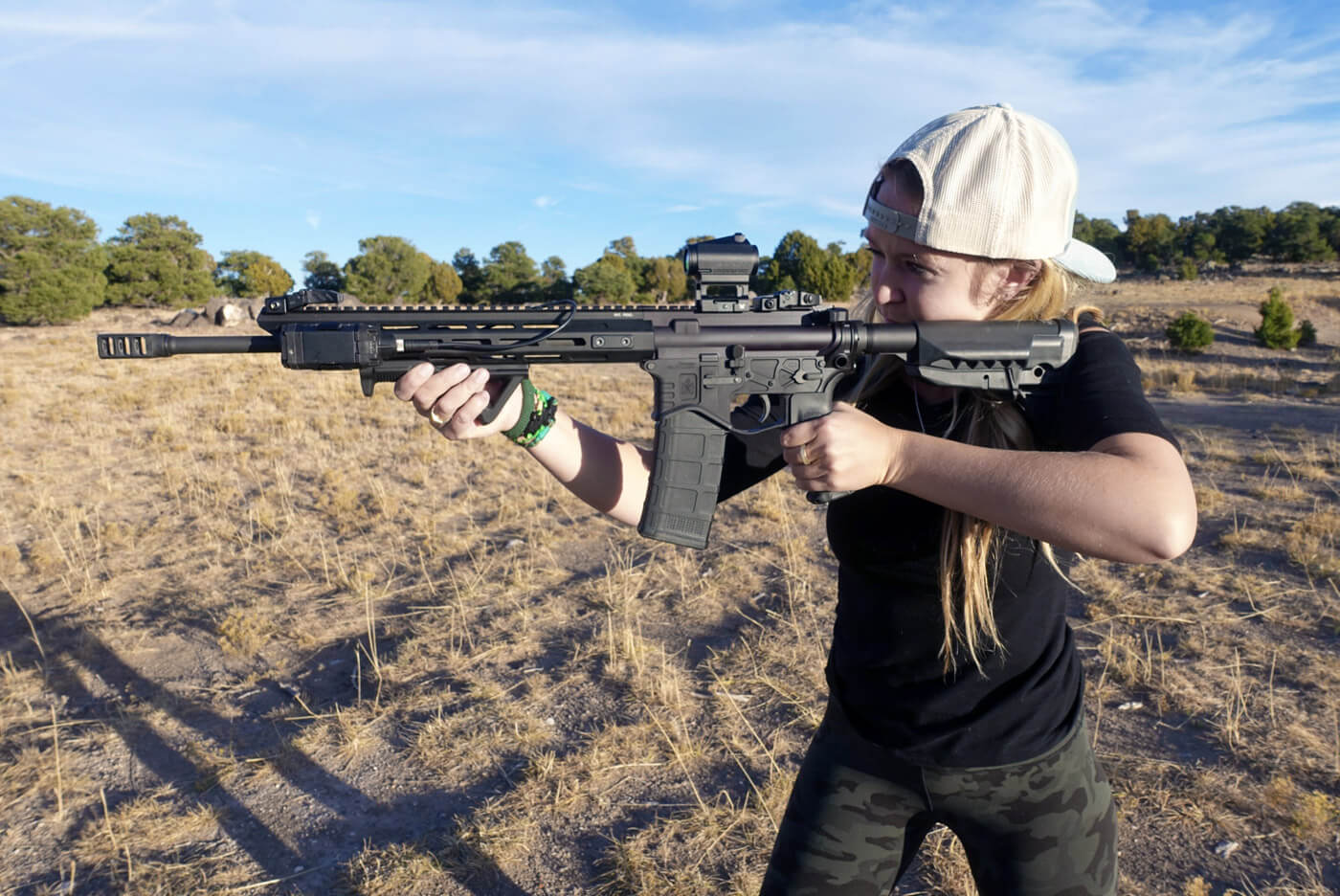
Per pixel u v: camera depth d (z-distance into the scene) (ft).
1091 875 5.57
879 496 5.60
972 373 5.26
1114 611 16.53
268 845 11.00
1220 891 9.48
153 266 153.69
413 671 15.16
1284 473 27.71
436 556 21.07
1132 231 209.26
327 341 5.72
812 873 5.83
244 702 14.56
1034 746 5.40
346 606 18.25
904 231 5.22
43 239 123.13
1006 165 4.99
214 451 33.58
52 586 19.83
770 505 24.04
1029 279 5.44
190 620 17.74
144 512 25.68
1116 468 4.23
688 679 14.60
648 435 37.83
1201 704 13.03
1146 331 87.25
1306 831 10.17
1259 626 15.67
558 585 19.06
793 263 114.62
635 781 11.91
